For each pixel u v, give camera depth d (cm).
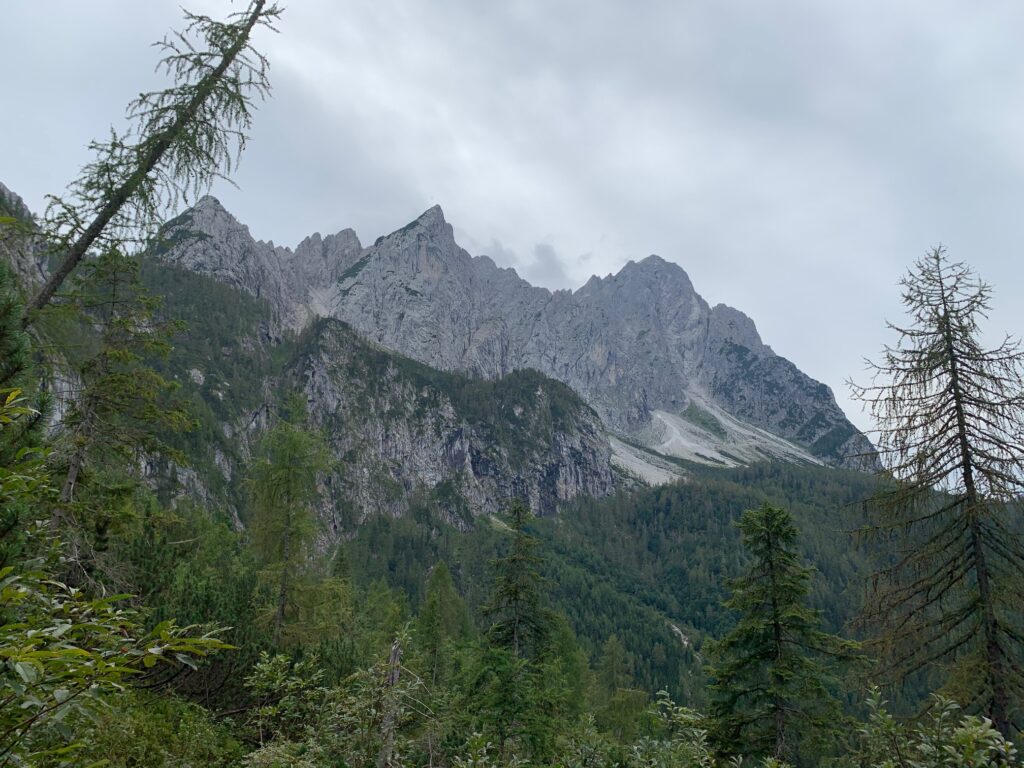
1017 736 1102
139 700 1237
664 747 862
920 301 1354
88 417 1208
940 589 1280
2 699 348
